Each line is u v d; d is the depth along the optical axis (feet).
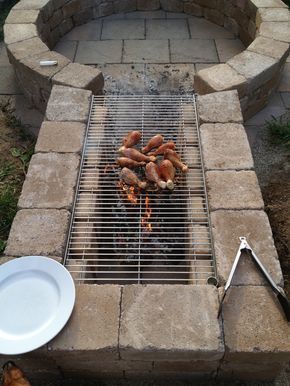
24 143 4.89
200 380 2.95
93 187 3.47
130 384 2.95
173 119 4.10
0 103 5.42
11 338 2.46
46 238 3.00
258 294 2.64
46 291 2.67
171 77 5.66
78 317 2.56
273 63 4.71
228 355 2.48
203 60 5.98
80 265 2.95
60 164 3.52
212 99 4.09
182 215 3.54
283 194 4.19
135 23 6.72
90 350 2.44
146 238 3.30
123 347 2.44
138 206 3.50
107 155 3.85
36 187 3.34
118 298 2.64
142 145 3.91
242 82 4.47
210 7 6.51
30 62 4.84
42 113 5.31
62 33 6.45
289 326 2.50
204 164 3.52
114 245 3.50
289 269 3.60
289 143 4.69
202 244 3.08
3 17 7.00
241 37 6.28
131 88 5.46
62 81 4.56
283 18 5.45
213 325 2.50
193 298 2.63
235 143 3.66
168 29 6.57
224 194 3.25
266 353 2.43
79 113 4.02
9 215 4.05
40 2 5.89
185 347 2.42
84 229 3.19
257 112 5.21
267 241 2.93
